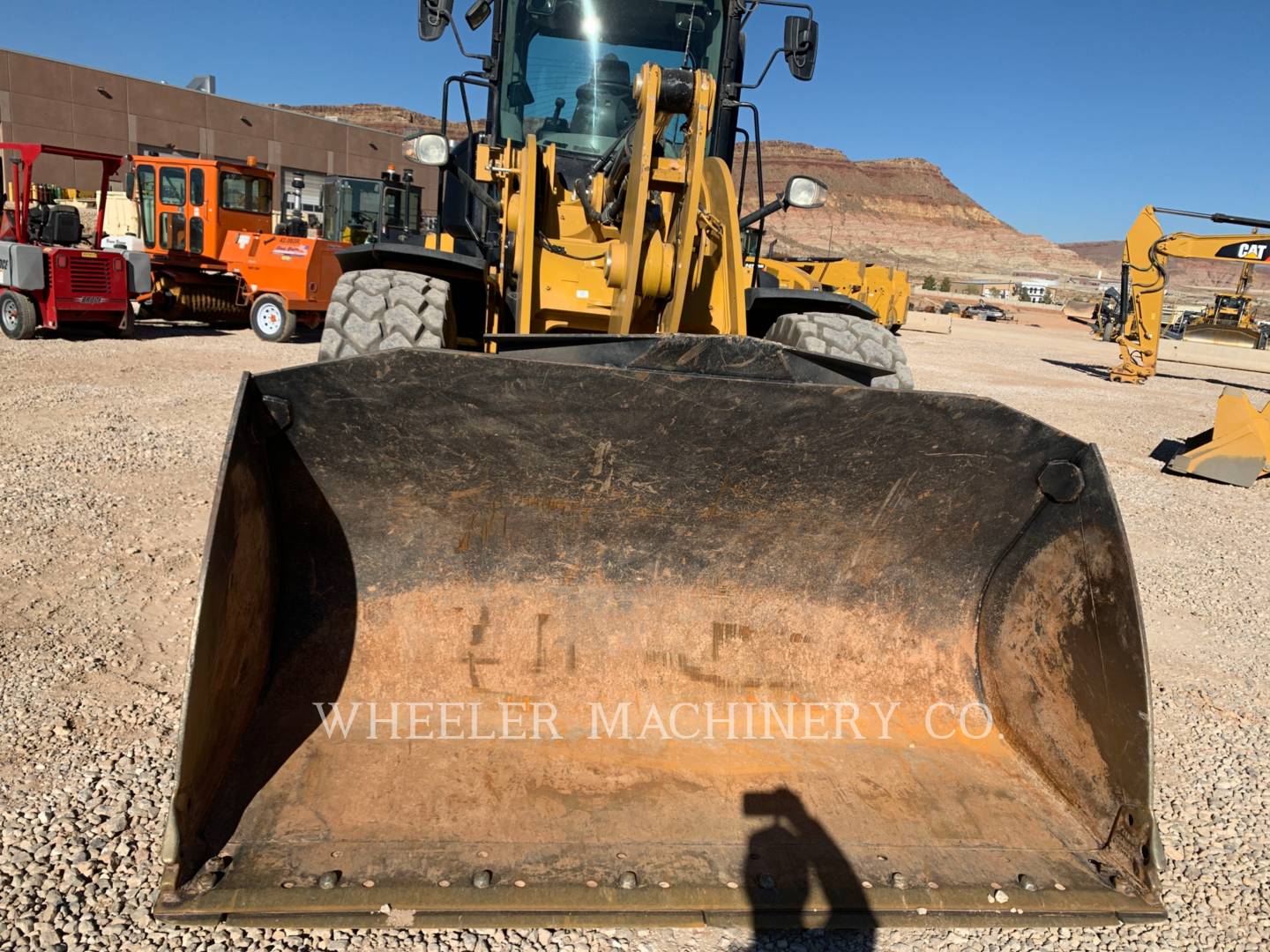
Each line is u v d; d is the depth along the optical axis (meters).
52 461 6.09
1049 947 2.38
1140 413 13.11
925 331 30.05
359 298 3.92
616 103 4.94
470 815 2.21
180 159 13.98
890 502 2.68
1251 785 3.25
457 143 5.13
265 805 2.14
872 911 2.06
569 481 2.58
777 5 4.64
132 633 3.76
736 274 3.57
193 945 2.16
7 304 11.67
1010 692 2.65
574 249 4.36
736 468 2.59
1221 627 4.87
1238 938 2.46
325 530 2.56
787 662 2.77
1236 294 28.97
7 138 38.59
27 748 2.89
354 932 2.25
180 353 11.60
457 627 2.64
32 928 2.16
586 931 2.32
